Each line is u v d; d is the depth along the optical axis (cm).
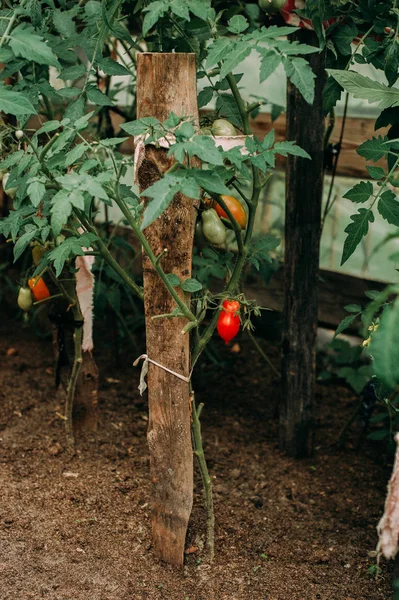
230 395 351
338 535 250
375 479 286
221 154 187
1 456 288
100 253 217
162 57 189
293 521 256
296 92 264
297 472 289
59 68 199
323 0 212
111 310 382
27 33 175
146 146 191
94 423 309
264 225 378
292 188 274
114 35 226
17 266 445
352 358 320
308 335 287
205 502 243
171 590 217
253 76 363
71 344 347
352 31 221
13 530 241
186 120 191
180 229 199
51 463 285
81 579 219
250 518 255
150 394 216
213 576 224
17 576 219
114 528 245
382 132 317
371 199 331
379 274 338
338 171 338
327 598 217
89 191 172
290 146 189
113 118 405
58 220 168
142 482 273
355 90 205
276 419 329
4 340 405
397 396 291
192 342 226
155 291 205
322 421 331
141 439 306
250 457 297
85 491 266
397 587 192
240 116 223
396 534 170
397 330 154
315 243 278
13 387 349
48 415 324
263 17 289
